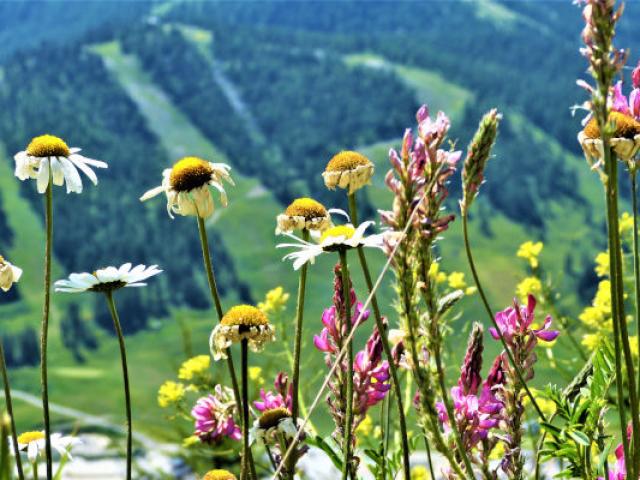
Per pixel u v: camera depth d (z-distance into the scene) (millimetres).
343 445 2480
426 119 1917
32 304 189750
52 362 160500
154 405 36156
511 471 2242
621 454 2213
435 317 1912
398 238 1908
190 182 2713
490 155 1869
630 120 1954
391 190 1928
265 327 2406
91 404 134000
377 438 3717
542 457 2250
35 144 3021
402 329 1931
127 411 2297
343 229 2447
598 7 1679
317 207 2900
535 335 2330
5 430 1553
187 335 5414
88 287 2354
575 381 2291
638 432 1791
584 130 1979
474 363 2326
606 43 1688
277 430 2473
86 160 3123
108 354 166000
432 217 1890
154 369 157125
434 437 1924
